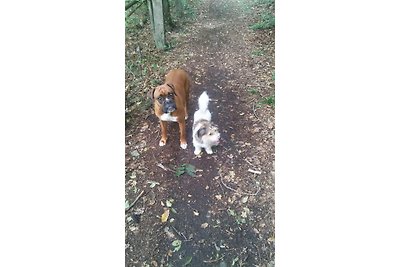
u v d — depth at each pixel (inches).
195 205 82.6
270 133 87.6
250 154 86.4
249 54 94.0
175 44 95.1
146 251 80.4
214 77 92.7
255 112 89.4
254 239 80.7
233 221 81.5
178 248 79.6
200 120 85.4
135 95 90.8
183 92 88.7
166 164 86.1
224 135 88.0
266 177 84.9
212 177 84.8
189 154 87.0
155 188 84.2
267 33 95.7
